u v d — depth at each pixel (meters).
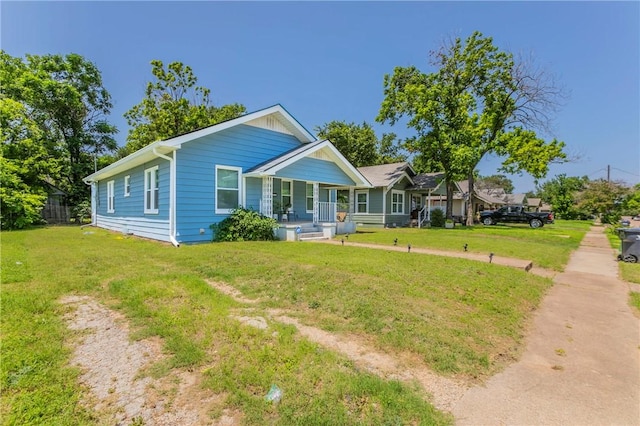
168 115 24.77
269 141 12.38
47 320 3.33
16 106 18.38
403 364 2.74
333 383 2.32
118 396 2.15
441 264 6.52
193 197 10.02
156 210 10.59
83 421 1.89
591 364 2.93
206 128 10.23
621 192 29.41
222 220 10.73
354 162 35.44
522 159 20.55
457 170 19.73
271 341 2.96
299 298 4.26
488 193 49.41
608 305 4.78
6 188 15.03
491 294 4.77
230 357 2.65
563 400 2.33
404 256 7.45
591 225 29.89
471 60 19.47
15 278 4.79
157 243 9.52
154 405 2.07
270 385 2.28
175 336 3.02
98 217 18.45
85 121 24.64
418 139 20.64
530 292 5.15
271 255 7.10
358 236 13.10
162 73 24.83
